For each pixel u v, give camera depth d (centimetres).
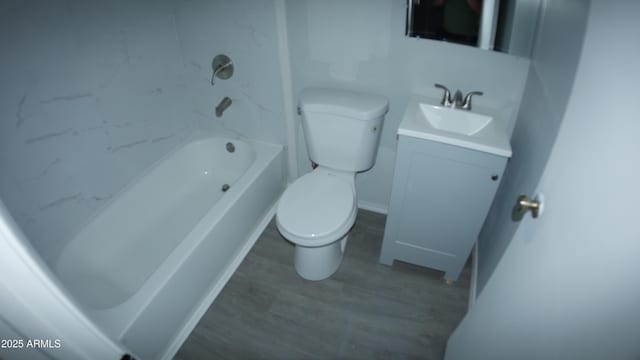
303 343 162
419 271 195
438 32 156
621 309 46
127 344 129
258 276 191
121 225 190
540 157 120
